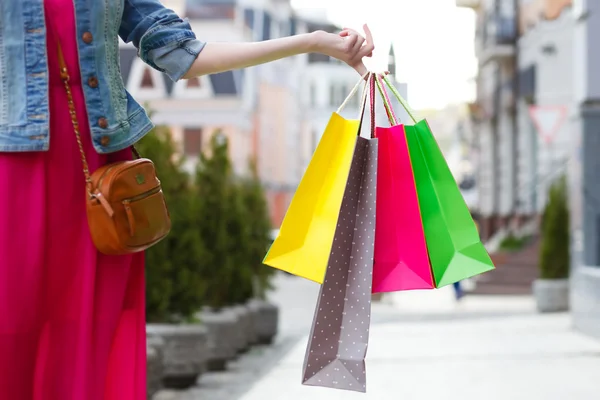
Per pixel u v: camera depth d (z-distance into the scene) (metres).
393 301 23.19
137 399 2.94
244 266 11.47
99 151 2.77
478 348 11.49
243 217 11.36
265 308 12.91
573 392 8.05
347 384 2.89
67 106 2.75
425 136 3.13
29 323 2.66
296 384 8.82
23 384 2.66
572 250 13.63
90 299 2.75
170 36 2.98
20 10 2.67
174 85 50.00
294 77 74.25
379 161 3.09
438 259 3.08
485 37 37.66
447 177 3.11
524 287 25.38
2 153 2.66
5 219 2.65
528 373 9.25
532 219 29.47
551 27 28.22
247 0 60.84
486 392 8.07
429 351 11.24
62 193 2.74
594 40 12.96
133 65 49.31
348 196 2.94
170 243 8.60
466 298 24.23
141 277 2.96
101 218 2.71
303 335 14.59
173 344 8.38
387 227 3.09
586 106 12.91
